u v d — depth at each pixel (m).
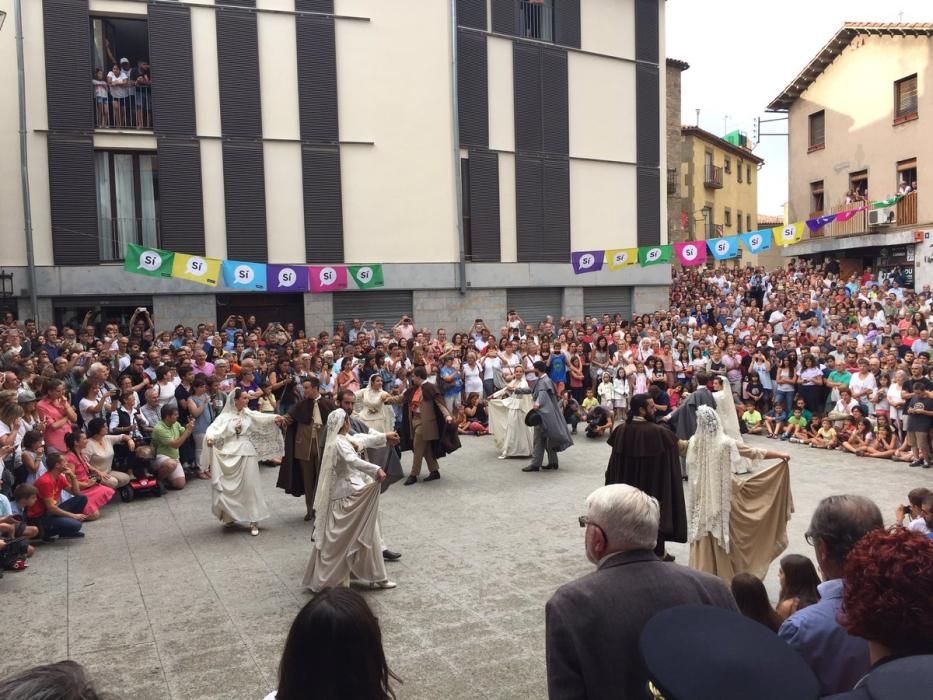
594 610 2.63
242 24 18.25
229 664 5.20
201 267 15.86
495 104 21.06
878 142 28.03
